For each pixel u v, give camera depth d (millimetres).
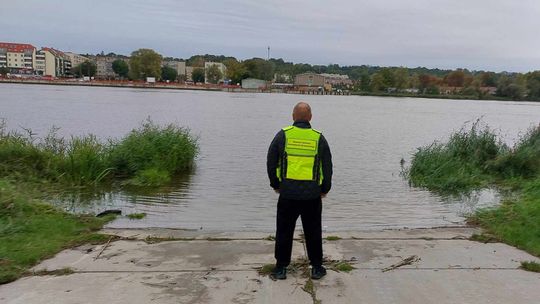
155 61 156000
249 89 164375
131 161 13172
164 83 155125
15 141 12625
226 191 11758
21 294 4449
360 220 8961
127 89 135000
